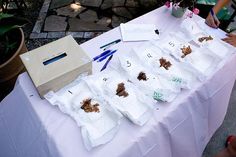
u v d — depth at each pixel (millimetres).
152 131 780
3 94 1505
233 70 1046
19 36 1481
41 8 2260
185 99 866
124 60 922
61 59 822
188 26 1091
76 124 752
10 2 2223
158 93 830
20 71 1431
